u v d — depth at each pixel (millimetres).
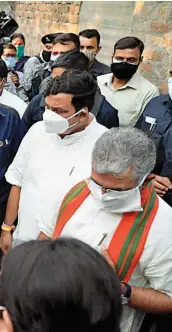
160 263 1449
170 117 2516
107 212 1469
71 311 768
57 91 1781
